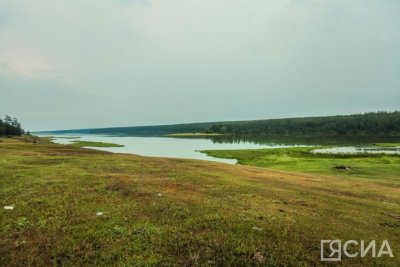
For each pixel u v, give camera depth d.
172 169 28.50
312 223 14.88
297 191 23.03
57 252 10.48
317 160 64.31
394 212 19.59
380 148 103.06
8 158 32.16
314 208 18.06
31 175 22.16
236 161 69.25
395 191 28.12
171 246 11.30
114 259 10.32
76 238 11.61
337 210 18.20
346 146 113.81
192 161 39.31
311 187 26.22
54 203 15.40
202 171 28.66
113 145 128.75
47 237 11.58
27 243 11.04
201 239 11.87
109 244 11.26
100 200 16.16
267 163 63.59
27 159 31.66
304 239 12.78
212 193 19.33
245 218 14.49
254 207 16.62
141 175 24.34
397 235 14.98
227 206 16.31
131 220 13.45
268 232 13.09
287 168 55.06
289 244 12.15
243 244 11.66
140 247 11.10
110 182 20.31
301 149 98.00
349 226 15.30
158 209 15.03
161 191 18.70
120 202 15.93
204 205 16.06
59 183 19.70
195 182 22.48
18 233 11.86
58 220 13.22
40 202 15.57
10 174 22.34
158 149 110.00
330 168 52.69
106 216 13.77
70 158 33.88
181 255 10.74
